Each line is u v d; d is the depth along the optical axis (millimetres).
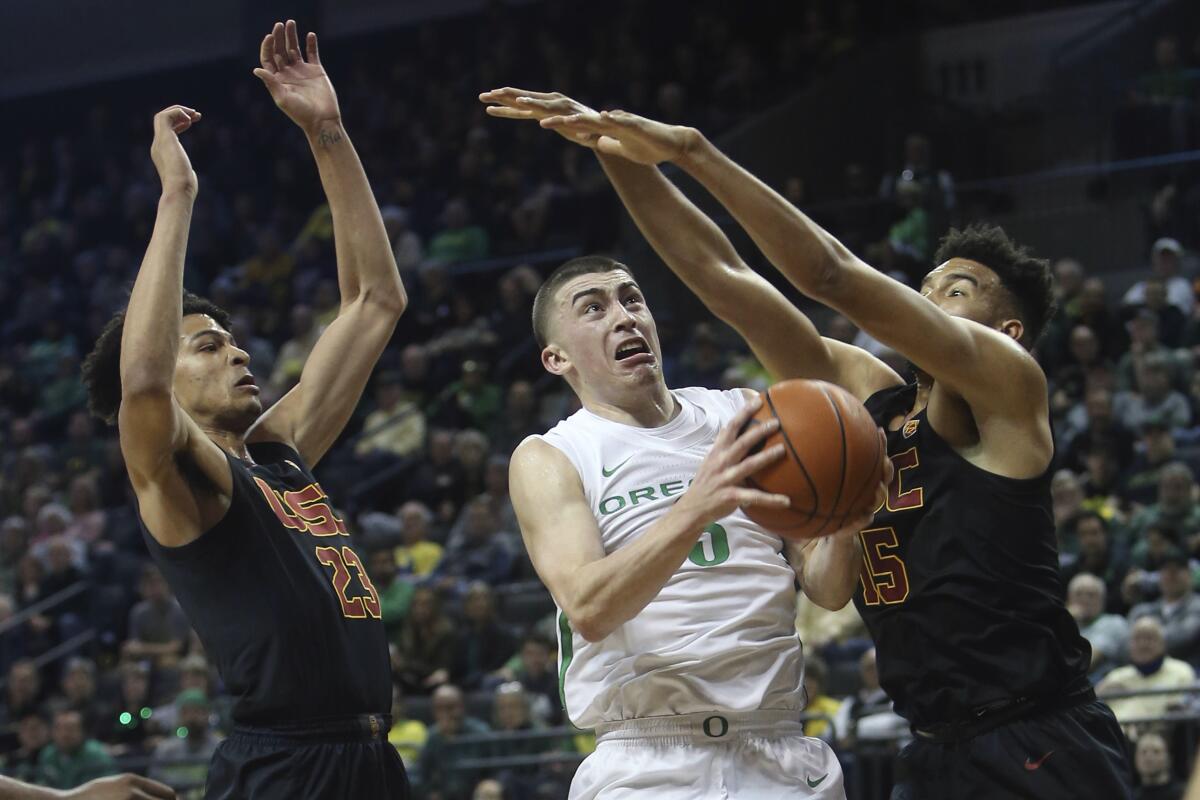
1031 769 3430
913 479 3605
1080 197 14484
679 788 3498
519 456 3738
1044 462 3547
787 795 3541
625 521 3641
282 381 14266
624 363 3816
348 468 12859
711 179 3375
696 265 3764
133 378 3494
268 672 3684
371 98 19438
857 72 16484
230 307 16188
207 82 21656
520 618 10477
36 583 12312
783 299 3834
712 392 4031
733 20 18109
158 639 11172
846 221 14164
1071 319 11836
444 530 11633
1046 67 16359
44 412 16000
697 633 3551
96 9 22219
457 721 8695
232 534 3734
